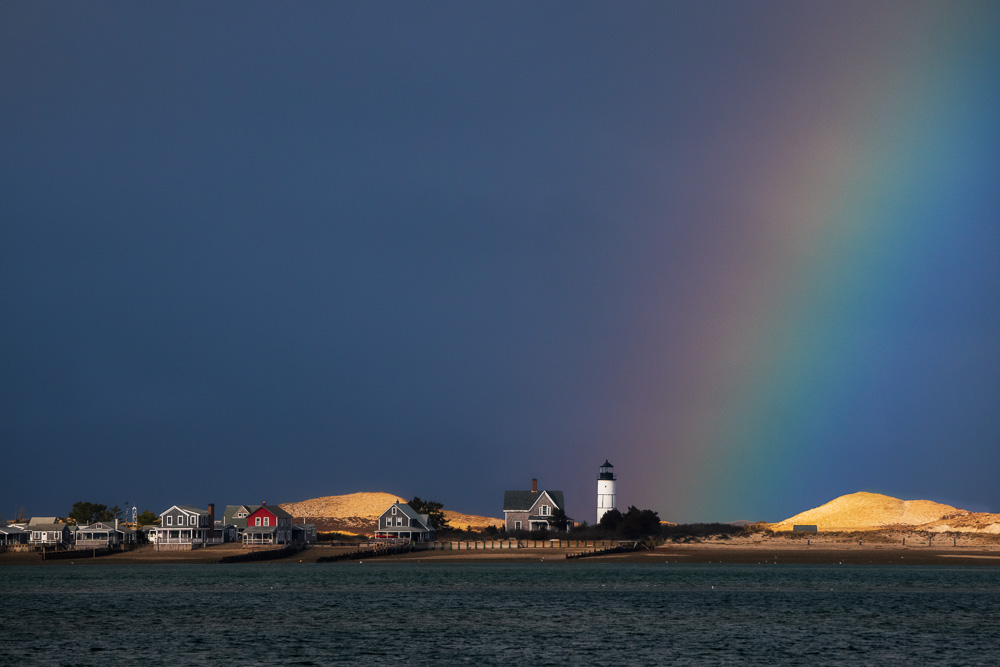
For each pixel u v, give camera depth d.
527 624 96.06
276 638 87.06
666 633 90.00
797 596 123.12
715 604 113.62
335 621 98.38
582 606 111.62
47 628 93.50
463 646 82.62
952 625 95.62
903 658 77.56
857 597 121.81
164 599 120.19
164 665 74.69
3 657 77.94
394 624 96.06
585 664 74.88
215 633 90.12
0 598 121.50
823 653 79.62
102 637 88.00
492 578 152.12
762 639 86.56
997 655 79.00
